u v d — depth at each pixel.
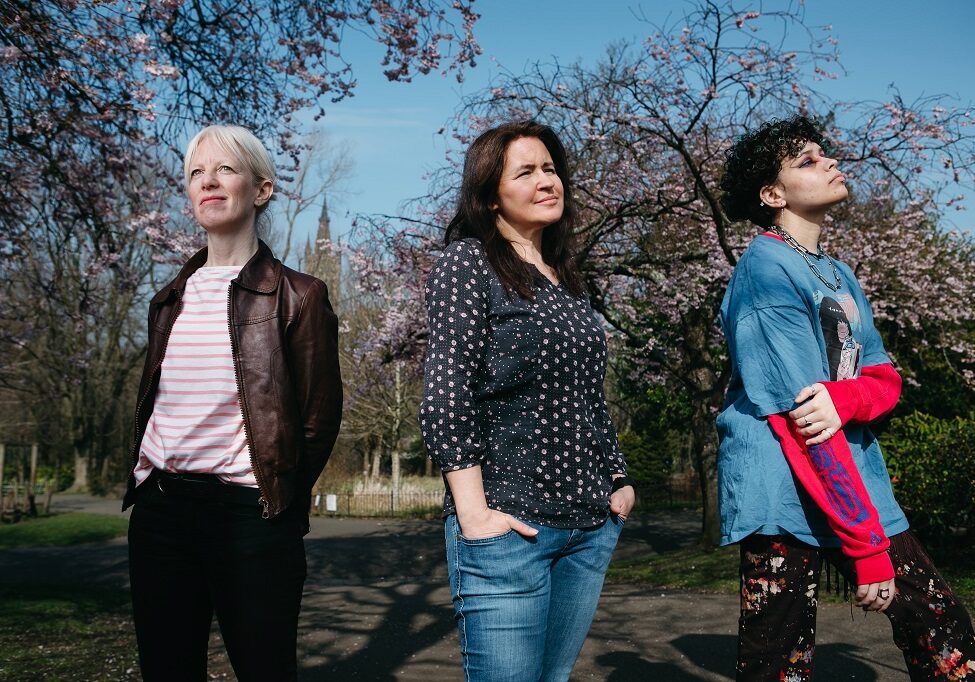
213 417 2.15
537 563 1.84
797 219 2.29
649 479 23.86
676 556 11.71
